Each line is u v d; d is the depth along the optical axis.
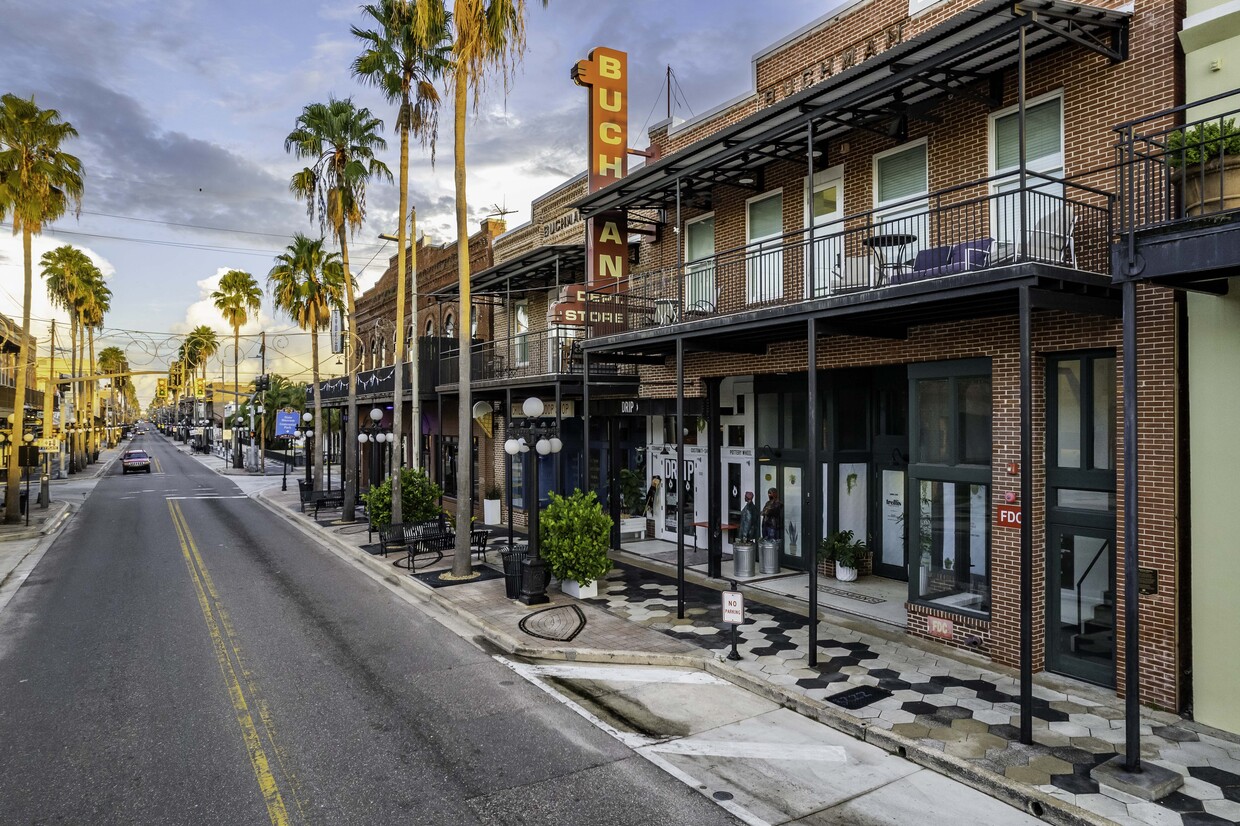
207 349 67.69
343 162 23.97
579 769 7.46
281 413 43.09
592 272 17.23
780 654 10.73
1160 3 9.05
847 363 12.95
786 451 16.61
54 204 26.22
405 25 18.73
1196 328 8.40
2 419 35.53
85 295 56.62
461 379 16.02
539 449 13.85
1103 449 9.56
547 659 10.95
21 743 8.05
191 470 56.47
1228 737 7.90
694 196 16.28
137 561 18.61
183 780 7.21
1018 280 8.20
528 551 14.01
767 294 14.96
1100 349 9.48
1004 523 10.21
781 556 16.91
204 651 11.20
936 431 11.55
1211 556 8.22
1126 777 6.89
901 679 9.66
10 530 23.44
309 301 34.06
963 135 11.40
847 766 7.54
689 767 7.52
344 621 12.98
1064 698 8.97
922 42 9.17
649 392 17.80
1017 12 8.52
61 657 10.93
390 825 6.40
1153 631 8.72
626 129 18.27
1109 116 9.55
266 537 22.83
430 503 21.00
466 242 16.02
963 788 7.09
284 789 7.04
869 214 10.48
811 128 11.07
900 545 15.10
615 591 14.70
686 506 19.42
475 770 7.43
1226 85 8.42
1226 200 7.19
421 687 9.76
